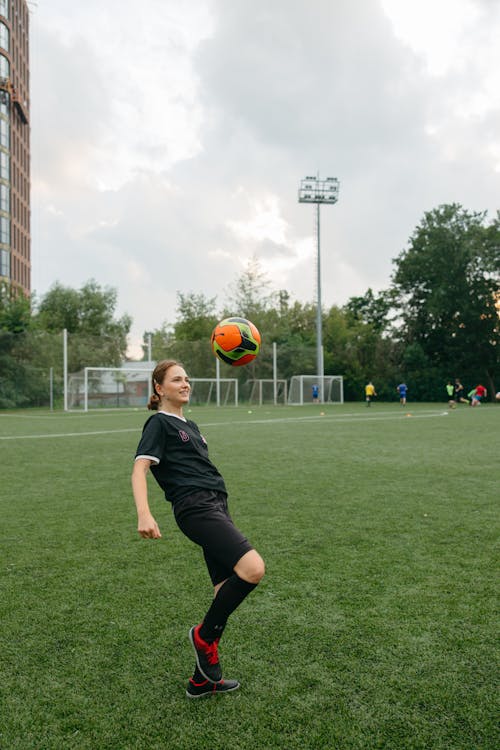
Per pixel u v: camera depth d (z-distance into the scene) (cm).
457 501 685
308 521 588
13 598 386
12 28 6056
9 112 5800
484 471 913
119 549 499
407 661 296
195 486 278
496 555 473
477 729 240
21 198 6366
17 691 273
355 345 5650
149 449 276
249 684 277
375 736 236
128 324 6469
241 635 328
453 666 291
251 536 532
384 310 6331
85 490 771
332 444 1320
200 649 263
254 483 806
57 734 239
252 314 5666
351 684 276
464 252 5019
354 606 367
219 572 286
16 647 316
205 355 4238
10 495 737
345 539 522
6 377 3506
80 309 6253
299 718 249
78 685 278
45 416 2759
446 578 418
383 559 464
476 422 2105
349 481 822
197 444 292
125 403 3812
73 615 358
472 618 347
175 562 462
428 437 1495
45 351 3672
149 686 277
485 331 5109
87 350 3831
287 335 5653
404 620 346
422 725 243
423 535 535
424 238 5481
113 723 247
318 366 4494
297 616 353
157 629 338
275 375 4409
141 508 259
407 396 5372
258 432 1675
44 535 545
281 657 302
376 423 2073
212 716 252
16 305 3859
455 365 5275
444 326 5516
